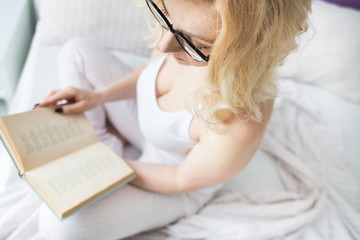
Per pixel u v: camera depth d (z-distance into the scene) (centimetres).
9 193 78
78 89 81
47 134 68
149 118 76
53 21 121
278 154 104
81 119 77
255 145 60
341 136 120
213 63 48
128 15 124
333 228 87
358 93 133
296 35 52
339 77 131
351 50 124
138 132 99
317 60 130
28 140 64
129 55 133
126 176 66
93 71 95
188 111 60
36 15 149
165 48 54
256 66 49
